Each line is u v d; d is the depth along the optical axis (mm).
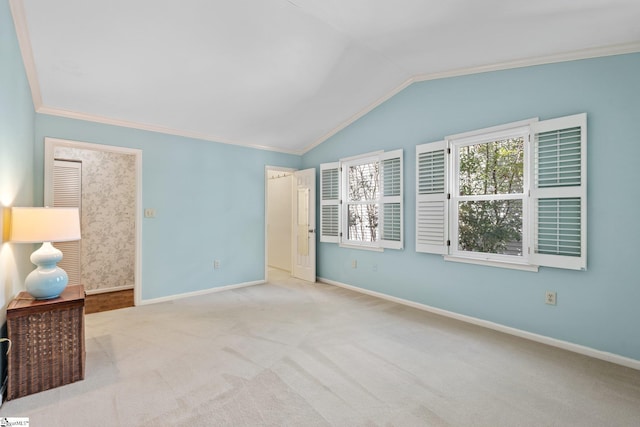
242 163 4945
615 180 2473
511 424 1755
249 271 5016
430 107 3715
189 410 1854
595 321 2568
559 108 2748
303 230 5504
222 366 2375
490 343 2822
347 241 4836
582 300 2631
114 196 4875
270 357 2525
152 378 2203
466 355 2584
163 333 3014
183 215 4301
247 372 2289
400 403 1935
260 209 5164
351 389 2080
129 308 3811
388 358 2521
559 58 2734
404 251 3998
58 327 2104
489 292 3207
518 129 3018
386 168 4191
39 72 2824
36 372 2029
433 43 2922
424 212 3693
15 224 2088
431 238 3629
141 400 1949
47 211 2180
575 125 2594
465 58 3139
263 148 5207
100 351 2619
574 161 2631
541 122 2795
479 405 1922
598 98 2547
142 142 3967
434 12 2441
